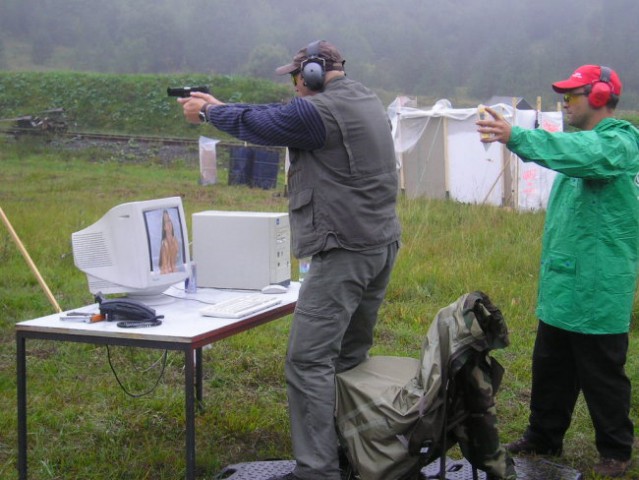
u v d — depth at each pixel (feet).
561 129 49.49
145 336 11.52
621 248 13.09
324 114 11.24
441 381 10.69
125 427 15.62
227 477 13.16
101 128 115.24
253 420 15.99
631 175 13.02
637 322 23.18
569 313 13.33
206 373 18.70
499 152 50.72
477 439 11.31
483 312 10.78
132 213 13.44
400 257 30.40
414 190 54.13
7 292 25.20
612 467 13.73
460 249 32.40
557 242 13.51
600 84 13.17
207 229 14.83
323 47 11.90
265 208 49.16
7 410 16.14
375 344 21.29
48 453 14.37
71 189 59.62
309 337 11.64
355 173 11.41
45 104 121.08
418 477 11.95
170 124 115.24
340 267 11.51
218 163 87.25
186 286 14.69
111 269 13.65
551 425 14.39
